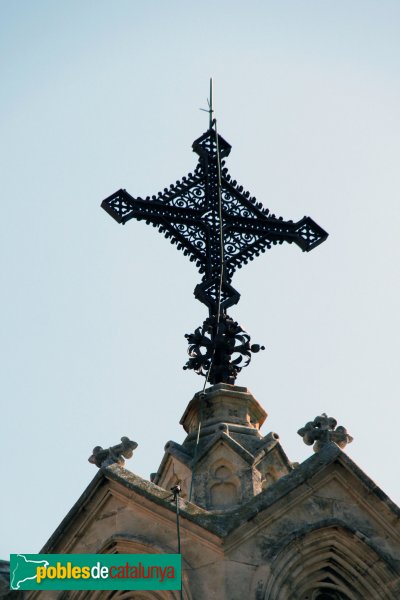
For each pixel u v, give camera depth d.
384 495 64.38
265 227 75.38
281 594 61.91
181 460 67.69
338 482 64.62
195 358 71.44
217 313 72.31
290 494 63.78
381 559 63.31
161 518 63.59
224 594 61.28
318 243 75.81
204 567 62.03
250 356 71.75
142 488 64.38
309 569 62.97
